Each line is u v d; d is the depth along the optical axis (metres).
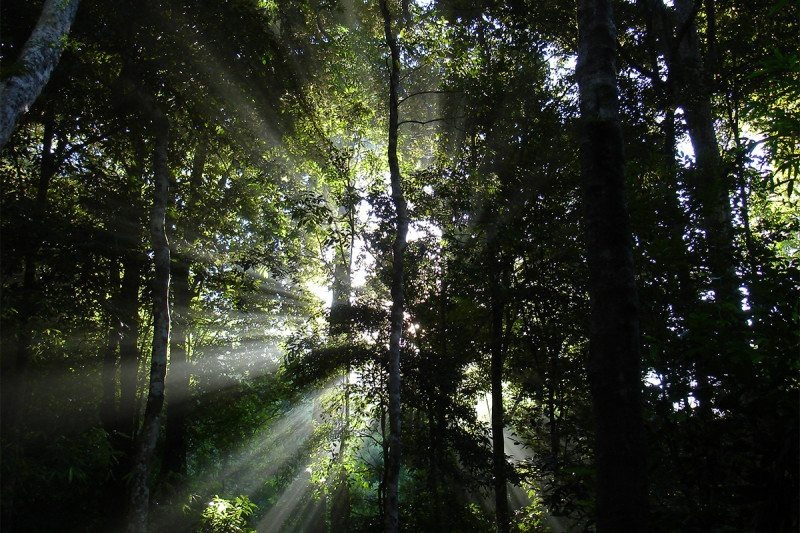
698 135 11.42
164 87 11.63
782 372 3.70
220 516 12.16
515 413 13.48
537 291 10.86
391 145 10.74
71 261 11.22
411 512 12.64
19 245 10.60
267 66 12.48
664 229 6.40
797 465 3.19
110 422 13.83
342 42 13.20
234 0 11.00
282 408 20.06
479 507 13.75
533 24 13.39
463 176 11.94
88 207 13.36
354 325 11.62
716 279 5.32
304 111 13.27
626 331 4.18
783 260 5.08
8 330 9.29
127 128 12.78
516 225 11.55
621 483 3.85
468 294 12.34
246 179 15.38
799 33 12.06
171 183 14.88
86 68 10.82
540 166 11.98
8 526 8.85
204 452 19.72
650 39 12.72
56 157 12.29
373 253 11.77
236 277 16.11
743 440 3.77
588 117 4.80
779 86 4.58
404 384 11.23
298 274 15.38
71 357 14.45
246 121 13.16
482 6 13.78
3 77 6.78
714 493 3.89
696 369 4.44
